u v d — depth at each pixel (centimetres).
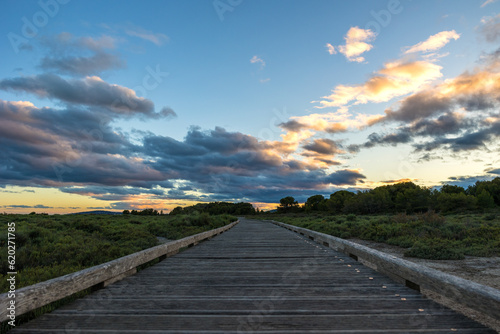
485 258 854
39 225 1435
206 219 2245
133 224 2077
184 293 412
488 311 250
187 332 273
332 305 350
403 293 401
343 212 6544
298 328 281
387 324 288
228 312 328
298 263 664
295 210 12950
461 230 1290
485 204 5700
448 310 328
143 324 293
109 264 451
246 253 845
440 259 855
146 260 598
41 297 300
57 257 787
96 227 1520
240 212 12588
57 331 274
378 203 6106
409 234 1290
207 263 674
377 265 540
